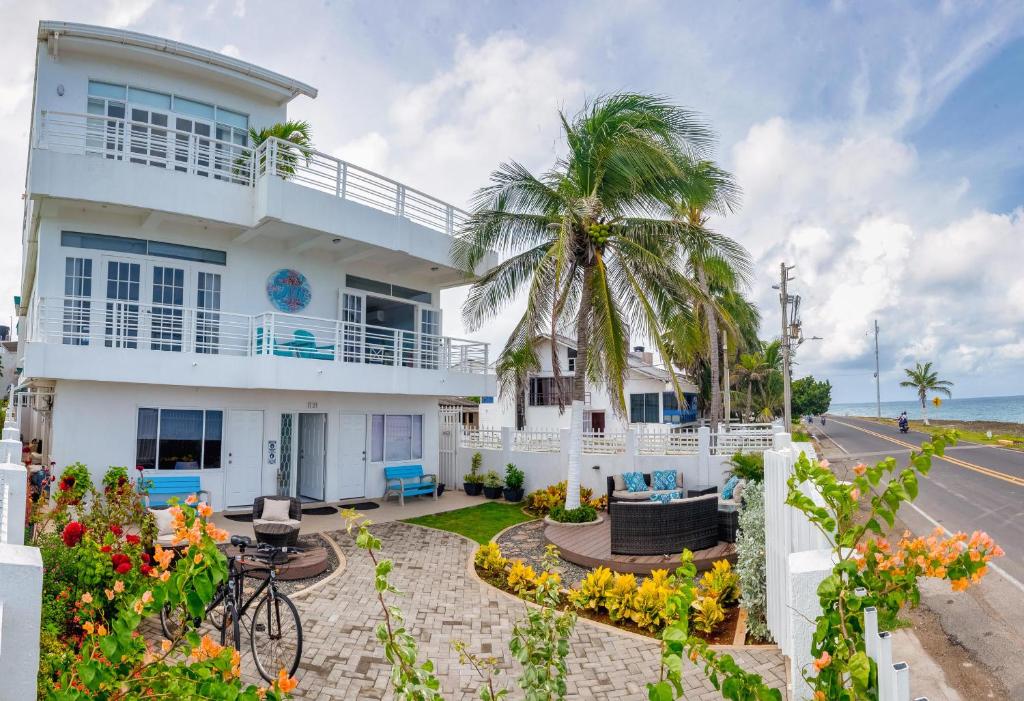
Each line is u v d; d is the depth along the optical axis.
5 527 5.79
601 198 13.19
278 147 14.35
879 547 3.11
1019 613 7.28
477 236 13.69
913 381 85.81
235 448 13.94
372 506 15.27
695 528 9.59
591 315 13.42
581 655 6.12
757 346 38.94
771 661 5.65
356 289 16.73
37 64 13.39
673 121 12.58
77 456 11.98
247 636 6.10
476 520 13.69
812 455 4.86
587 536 11.29
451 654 6.14
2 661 2.20
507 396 14.87
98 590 5.37
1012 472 20.61
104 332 12.80
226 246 14.35
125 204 11.94
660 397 32.94
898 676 2.38
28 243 15.00
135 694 2.65
